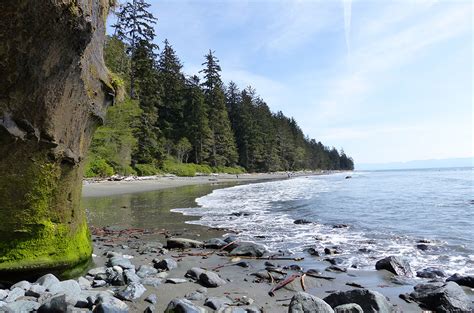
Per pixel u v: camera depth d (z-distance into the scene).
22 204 4.91
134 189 30.25
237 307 4.61
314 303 4.21
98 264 6.68
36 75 4.22
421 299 4.98
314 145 144.75
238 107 84.94
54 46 4.18
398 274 6.41
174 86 67.62
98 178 34.72
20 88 4.19
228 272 6.49
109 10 7.02
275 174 83.38
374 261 7.30
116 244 9.02
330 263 7.18
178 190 30.55
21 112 4.34
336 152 170.50
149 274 6.12
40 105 4.45
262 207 17.33
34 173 4.84
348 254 7.93
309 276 6.18
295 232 10.68
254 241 9.42
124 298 4.79
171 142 60.12
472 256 7.65
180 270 6.54
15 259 5.01
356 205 17.62
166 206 17.92
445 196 21.64
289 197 22.97
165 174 50.62
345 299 4.61
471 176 57.41
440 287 5.15
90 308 4.30
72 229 5.76
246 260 7.41
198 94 65.44
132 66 50.03
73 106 5.09
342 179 57.78
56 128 4.80
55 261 5.31
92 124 6.05
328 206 17.39
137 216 14.27
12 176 4.68
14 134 4.37
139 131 48.47
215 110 71.19
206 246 8.64
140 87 52.00
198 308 4.36
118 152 40.09
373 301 4.46
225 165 75.50
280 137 102.12
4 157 4.52
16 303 4.12
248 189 32.00
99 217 13.99
